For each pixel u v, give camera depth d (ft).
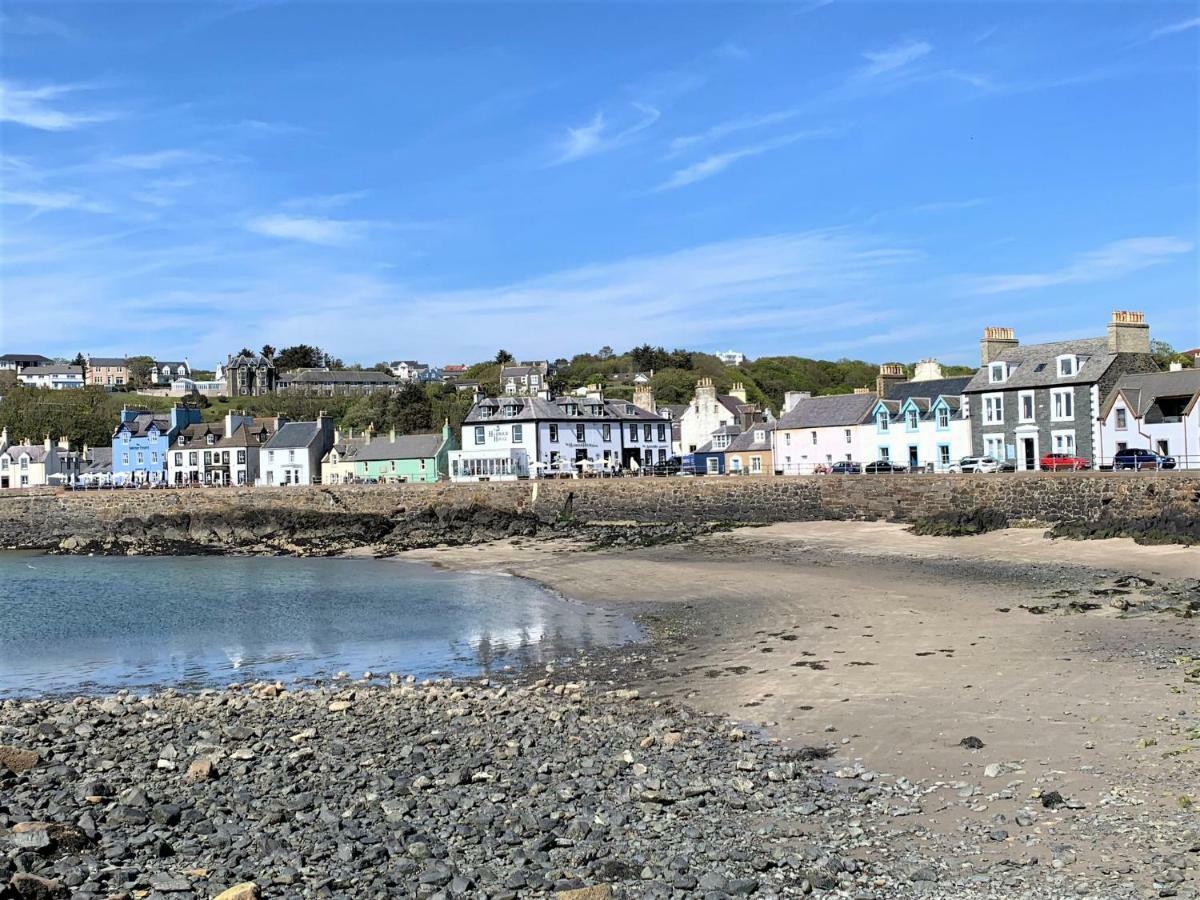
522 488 258.16
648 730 68.64
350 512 270.26
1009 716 67.26
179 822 51.29
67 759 63.41
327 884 42.57
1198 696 68.44
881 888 42.06
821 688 78.89
